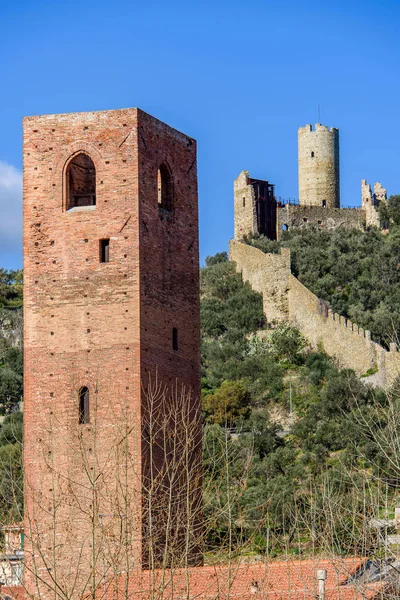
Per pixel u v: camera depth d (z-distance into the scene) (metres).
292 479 139.75
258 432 165.12
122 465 87.31
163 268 92.88
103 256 91.12
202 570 79.00
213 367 197.62
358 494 79.56
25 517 84.44
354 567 73.69
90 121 92.50
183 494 87.25
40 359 90.94
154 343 90.88
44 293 91.56
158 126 94.00
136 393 88.75
